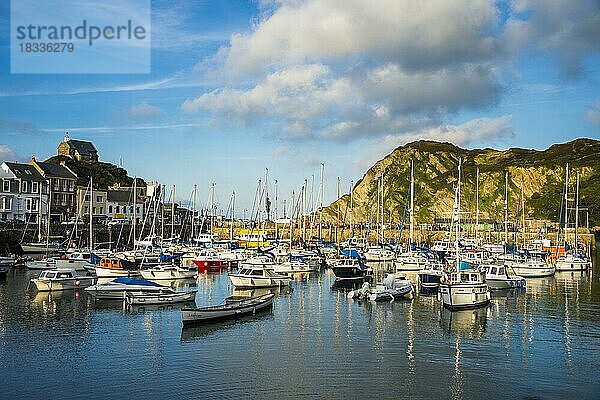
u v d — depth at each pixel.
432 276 55.16
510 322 37.53
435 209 179.38
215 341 31.62
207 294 51.00
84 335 32.88
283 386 23.95
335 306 43.88
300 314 40.12
